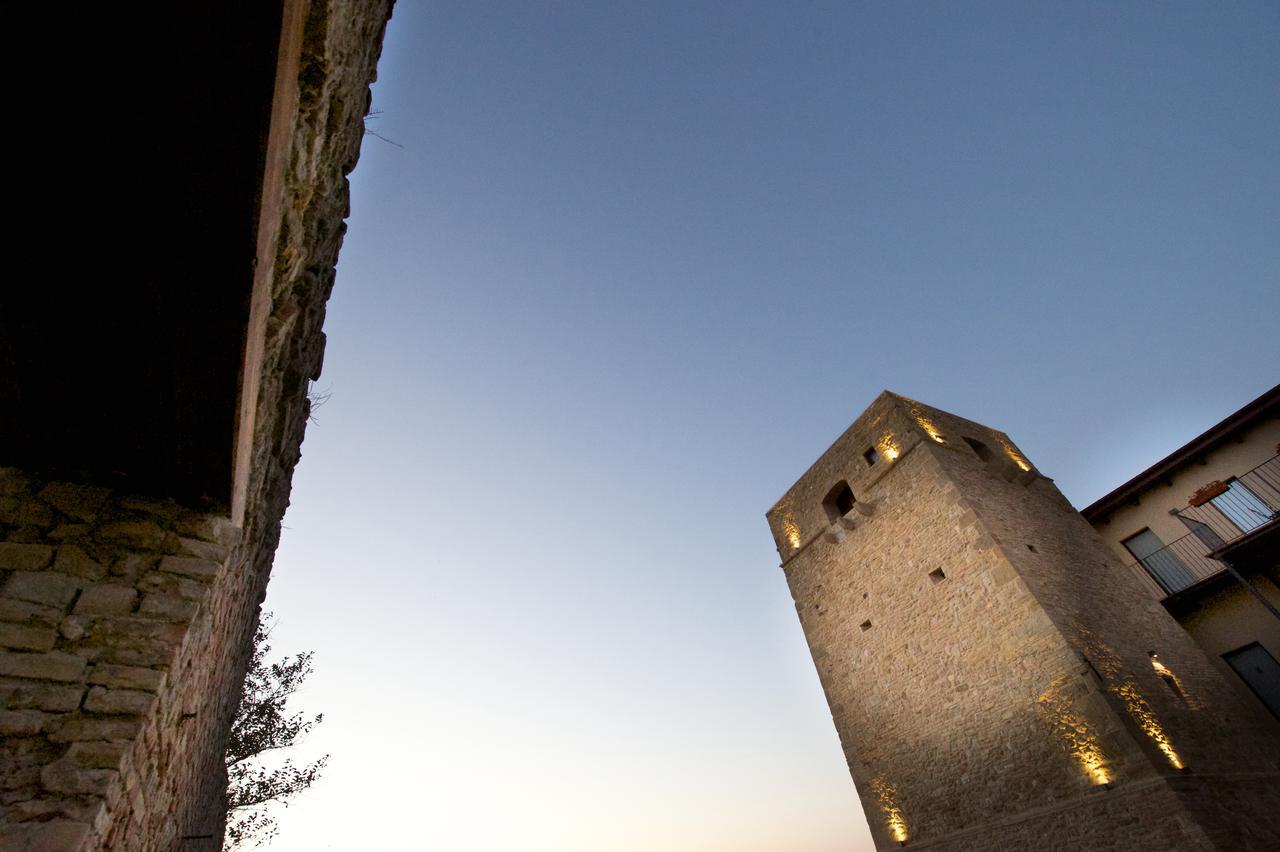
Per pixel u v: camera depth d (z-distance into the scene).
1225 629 13.40
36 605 2.84
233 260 2.22
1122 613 12.77
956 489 13.89
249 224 2.10
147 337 2.51
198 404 2.85
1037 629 11.40
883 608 14.74
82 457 3.22
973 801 11.68
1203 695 11.78
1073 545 14.36
